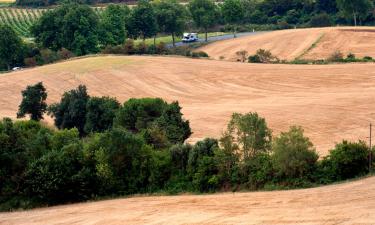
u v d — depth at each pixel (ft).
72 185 501.15
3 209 499.51
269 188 460.96
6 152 517.96
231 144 482.28
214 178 474.90
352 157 458.50
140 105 642.63
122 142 508.94
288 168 463.83
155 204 452.35
